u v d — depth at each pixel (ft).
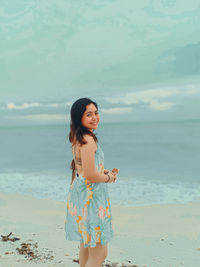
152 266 9.65
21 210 17.87
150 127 160.97
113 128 166.09
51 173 34.96
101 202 7.28
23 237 12.34
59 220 15.47
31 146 76.74
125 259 10.28
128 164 44.19
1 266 9.23
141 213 17.39
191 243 12.00
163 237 12.82
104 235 7.20
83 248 7.91
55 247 11.14
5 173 35.73
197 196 22.40
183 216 16.44
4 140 103.71
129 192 24.12
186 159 48.06
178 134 104.01
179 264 9.86
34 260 9.82
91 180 7.02
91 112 7.19
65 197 22.36
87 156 6.86
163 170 37.22
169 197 22.25
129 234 13.28
